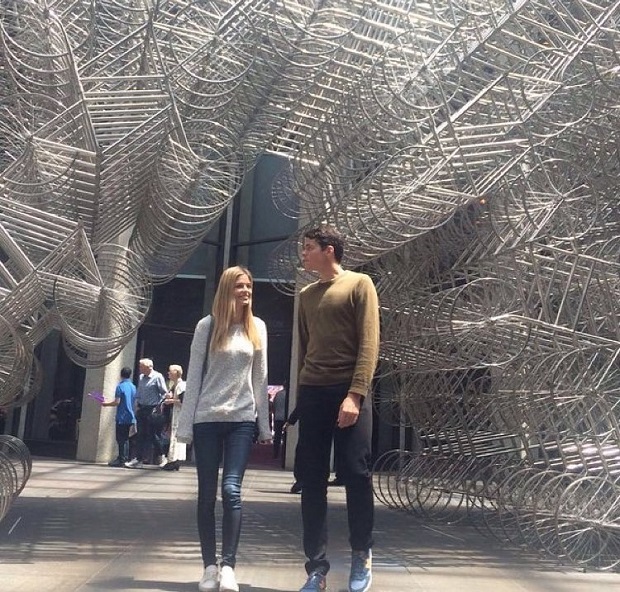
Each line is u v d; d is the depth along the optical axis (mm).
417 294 7457
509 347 6887
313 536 4277
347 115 5730
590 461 6242
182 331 15820
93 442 13945
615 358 6051
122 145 5320
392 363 8070
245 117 6020
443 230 7125
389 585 4785
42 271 5145
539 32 5973
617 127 5793
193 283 15906
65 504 7855
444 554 6004
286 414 15141
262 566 5188
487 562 5746
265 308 15727
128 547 5594
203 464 4379
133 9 5402
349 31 5469
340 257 4453
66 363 15062
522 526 6688
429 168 5844
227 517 4285
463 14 5848
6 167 5645
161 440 13391
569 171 6141
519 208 6406
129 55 5488
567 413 6418
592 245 6117
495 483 7398
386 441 13719
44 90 5395
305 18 5488
